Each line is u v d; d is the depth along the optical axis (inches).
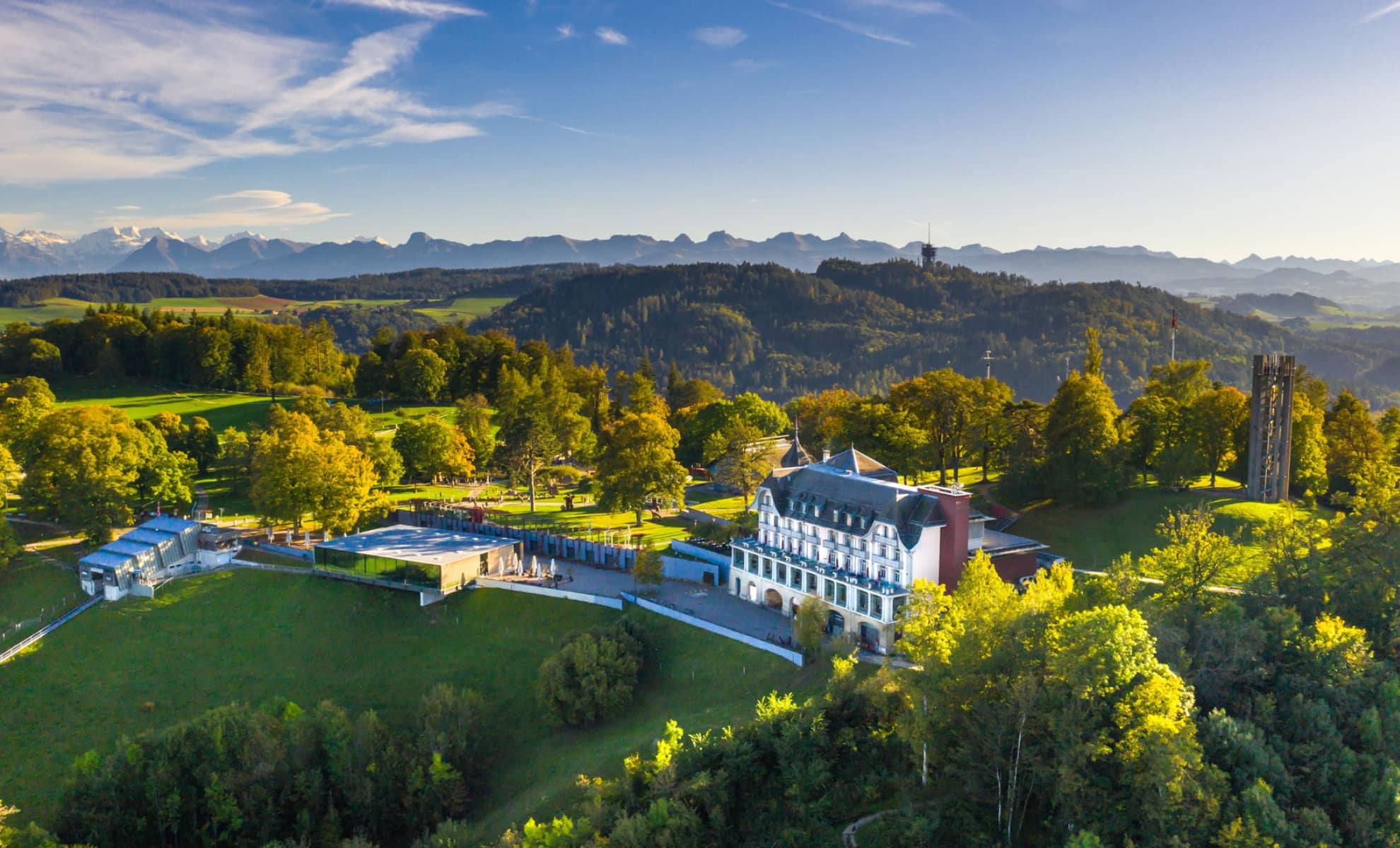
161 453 6441.9
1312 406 6820.9
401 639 4581.7
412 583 4822.8
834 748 3075.8
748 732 3154.5
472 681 4242.1
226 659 4483.3
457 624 4643.2
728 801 2930.6
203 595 4948.3
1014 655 2714.1
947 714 2723.9
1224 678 2960.1
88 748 3860.7
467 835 3213.6
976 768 2625.5
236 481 7283.5
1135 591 3462.1
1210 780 2437.3
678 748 3090.6
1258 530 3919.8
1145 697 2465.6
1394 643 3309.5
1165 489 5693.9
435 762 3506.4
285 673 4389.8
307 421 6919.3
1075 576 4613.7
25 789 3617.1
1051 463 5664.4
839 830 2805.1
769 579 4591.5
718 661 3993.6
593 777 3339.1
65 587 5059.1
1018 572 4360.2
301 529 5949.8
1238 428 5915.4
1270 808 2364.7
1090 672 2497.5
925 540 3929.6
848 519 4247.0
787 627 4259.4
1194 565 3570.4
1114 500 5556.1
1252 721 2871.6
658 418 6264.8
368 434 7170.3
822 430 7426.2
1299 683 2960.1
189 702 4190.5
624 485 5836.6
